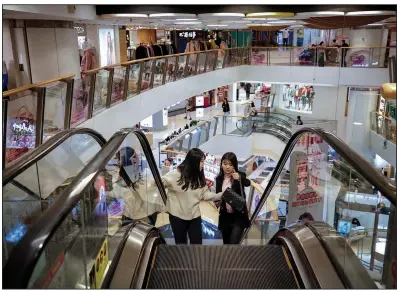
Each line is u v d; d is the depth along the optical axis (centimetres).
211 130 1664
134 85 991
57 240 235
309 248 336
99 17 871
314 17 930
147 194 580
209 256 360
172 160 1310
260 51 1752
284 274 328
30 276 152
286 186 798
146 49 1236
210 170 1339
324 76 1623
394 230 277
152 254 354
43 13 639
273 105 2189
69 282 253
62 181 482
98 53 1245
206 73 1494
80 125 694
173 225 503
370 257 307
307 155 689
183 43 1986
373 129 907
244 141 1697
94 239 311
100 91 802
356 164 287
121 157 495
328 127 1560
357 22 1068
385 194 244
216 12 861
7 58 787
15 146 452
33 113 500
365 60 1505
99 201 346
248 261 348
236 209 495
